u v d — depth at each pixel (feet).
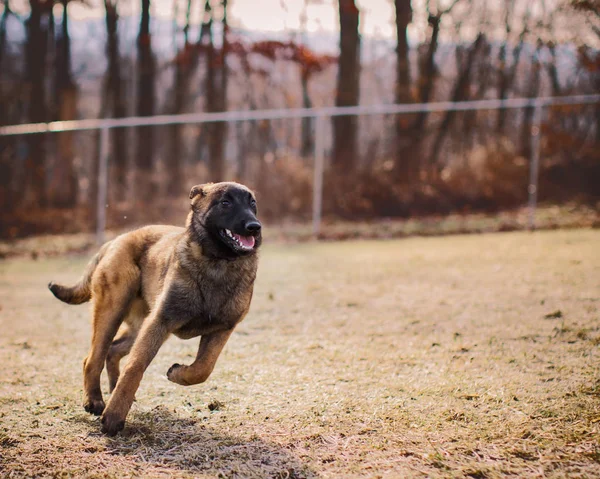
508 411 14.79
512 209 55.06
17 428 14.97
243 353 20.68
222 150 81.82
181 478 12.31
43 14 88.43
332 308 26.66
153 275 16.97
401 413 15.05
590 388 15.64
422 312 24.89
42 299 32.12
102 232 51.75
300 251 43.42
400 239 47.16
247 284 16.03
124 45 100.17
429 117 69.00
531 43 82.02
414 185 57.16
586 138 56.34
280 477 12.28
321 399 16.22
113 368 17.84
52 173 75.10
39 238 56.75
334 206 56.08
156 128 85.46
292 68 90.53
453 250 39.29
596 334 20.03
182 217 59.52
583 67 72.08
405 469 12.33
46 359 20.88
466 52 80.33
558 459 12.39
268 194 57.11
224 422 15.08
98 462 13.08
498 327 21.90
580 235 41.93
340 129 64.23
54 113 90.53
